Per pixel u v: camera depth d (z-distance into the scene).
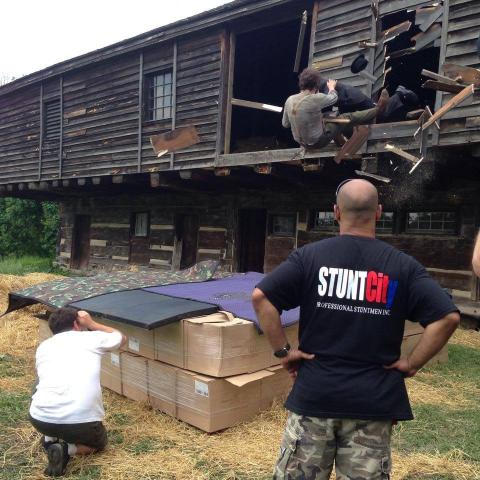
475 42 6.10
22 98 14.33
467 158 6.67
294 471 1.96
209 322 3.76
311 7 8.10
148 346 4.18
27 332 6.45
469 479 3.12
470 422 4.08
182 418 3.85
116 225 14.66
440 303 1.88
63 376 3.09
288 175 8.60
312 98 5.69
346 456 1.90
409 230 8.87
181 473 3.09
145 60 10.71
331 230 9.95
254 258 11.56
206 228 12.12
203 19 9.19
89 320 3.47
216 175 9.09
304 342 2.01
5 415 3.92
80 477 3.04
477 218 7.95
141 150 10.70
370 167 6.78
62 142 12.82
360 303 1.94
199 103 9.51
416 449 3.57
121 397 4.40
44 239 19.81
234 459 3.27
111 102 11.48
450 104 5.61
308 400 1.93
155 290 4.81
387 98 5.66
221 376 3.67
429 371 5.52
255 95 12.35
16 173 14.58
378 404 1.86
